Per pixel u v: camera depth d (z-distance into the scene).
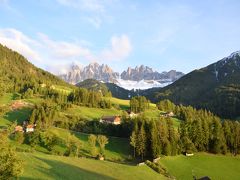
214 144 154.50
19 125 170.88
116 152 143.12
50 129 160.00
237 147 159.38
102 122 185.38
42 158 89.50
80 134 162.38
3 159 48.09
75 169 86.31
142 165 116.88
